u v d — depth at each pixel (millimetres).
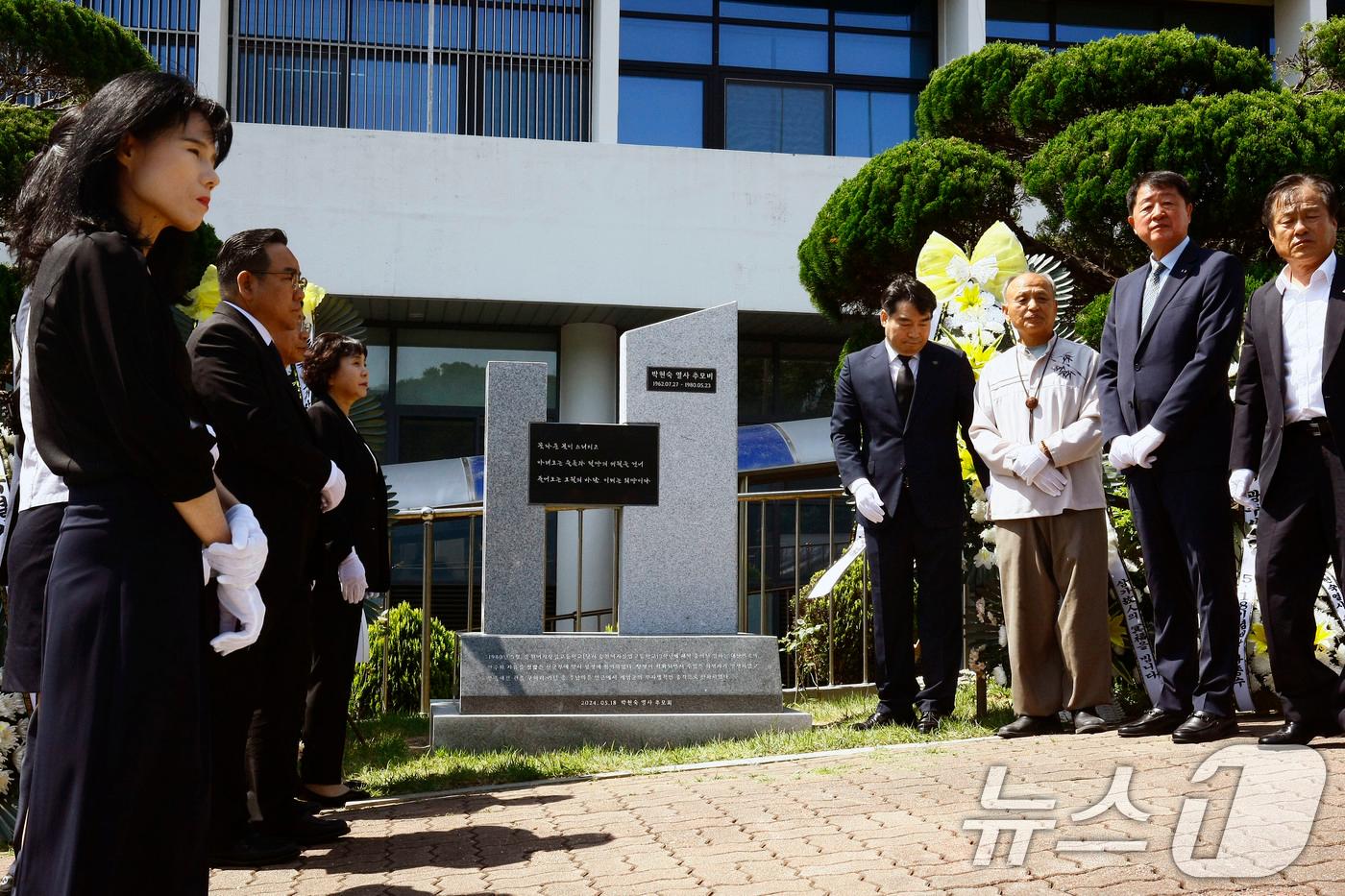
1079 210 9953
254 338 3816
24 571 2320
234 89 15195
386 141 14375
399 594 14234
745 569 7773
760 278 14961
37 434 2193
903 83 17188
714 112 16672
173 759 2135
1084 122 10359
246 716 3658
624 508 6605
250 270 3967
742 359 16219
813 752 5320
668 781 4879
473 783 5141
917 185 10766
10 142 9484
